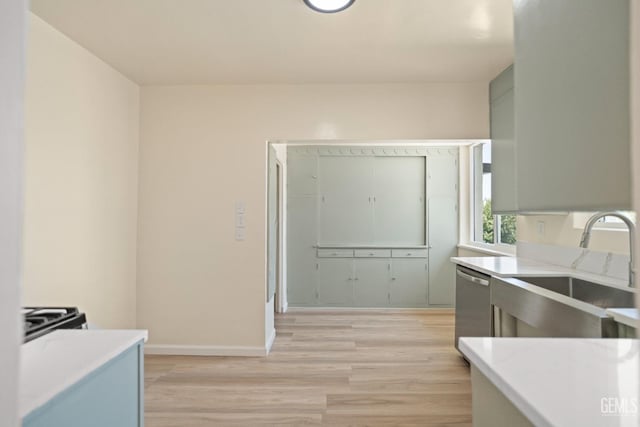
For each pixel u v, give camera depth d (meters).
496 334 2.61
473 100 3.62
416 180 5.44
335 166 5.45
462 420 2.39
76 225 2.72
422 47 2.84
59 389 0.88
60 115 2.56
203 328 3.63
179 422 2.35
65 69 2.61
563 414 0.66
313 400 2.64
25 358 1.07
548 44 0.81
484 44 2.79
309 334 4.21
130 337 1.26
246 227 3.64
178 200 3.66
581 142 0.70
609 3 0.62
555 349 1.01
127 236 3.47
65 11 2.31
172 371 3.17
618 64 0.60
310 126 3.65
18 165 0.43
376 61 3.11
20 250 0.43
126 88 3.44
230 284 3.63
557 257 2.88
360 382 2.94
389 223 5.46
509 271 2.58
